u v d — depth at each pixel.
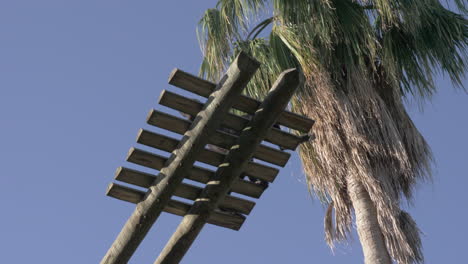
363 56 10.38
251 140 4.85
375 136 9.61
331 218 10.12
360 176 9.46
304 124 5.01
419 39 10.40
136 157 4.92
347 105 9.63
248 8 10.37
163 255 5.19
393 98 10.12
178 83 4.69
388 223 9.26
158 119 4.80
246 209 5.36
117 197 5.07
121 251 5.14
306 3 9.92
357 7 10.37
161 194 4.96
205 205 5.07
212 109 4.68
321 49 9.99
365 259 9.30
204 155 4.95
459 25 10.38
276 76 9.91
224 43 10.46
